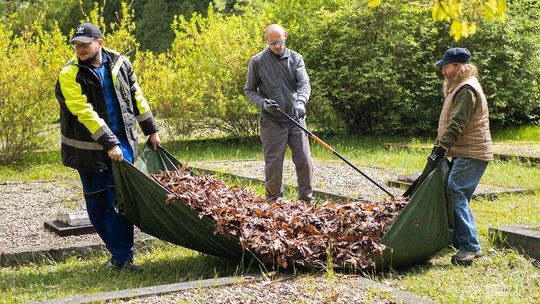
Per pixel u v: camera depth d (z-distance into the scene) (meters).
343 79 15.72
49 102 13.43
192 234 5.53
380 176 10.10
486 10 3.96
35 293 5.20
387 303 4.54
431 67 15.98
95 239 6.66
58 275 5.71
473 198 8.20
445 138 5.68
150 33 27.14
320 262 5.29
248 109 14.88
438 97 16.03
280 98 7.31
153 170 6.27
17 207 8.75
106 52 5.84
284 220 5.71
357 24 15.64
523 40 16.02
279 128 7.34
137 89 6.11
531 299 4.97
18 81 12.98
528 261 5.80
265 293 4.72
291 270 5.33
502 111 16.64
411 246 5.52
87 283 5.43
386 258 5.44
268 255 5.29
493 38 15.82
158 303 4.53
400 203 5.87
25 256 6.16
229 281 4.96
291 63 7.38
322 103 16.23
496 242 6.25
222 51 15.10
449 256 6.09
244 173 10.40
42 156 13.74
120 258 5.76
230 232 5.41
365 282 4.96
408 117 16.30
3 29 13.97
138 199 5.50
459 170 5.80
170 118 15.37
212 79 14.98
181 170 6.21
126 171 5.45
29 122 13.14
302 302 4.52
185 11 26.33
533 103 16.39
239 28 15.63
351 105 16.23
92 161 5.60
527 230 6.21
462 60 5.82
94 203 5.80
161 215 5.52
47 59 13.66
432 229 5.61
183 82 15.20
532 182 9.31
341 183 9.51
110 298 4.62
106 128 5.48
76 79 5.55
